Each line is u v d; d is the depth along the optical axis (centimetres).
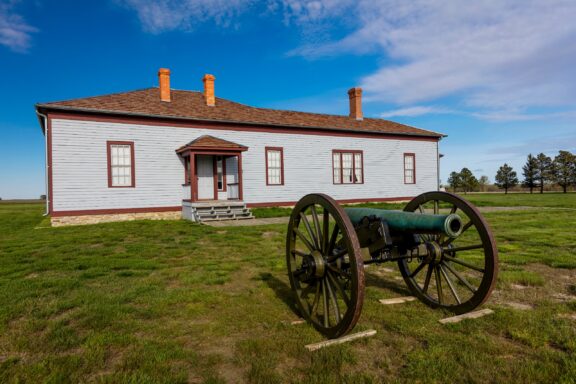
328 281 325
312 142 1798
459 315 349
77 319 359
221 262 617
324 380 238
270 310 382
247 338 311
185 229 1067
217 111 1652
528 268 542
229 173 1588
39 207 2784
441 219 288
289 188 1738
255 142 1658
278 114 1858
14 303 403
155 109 1474
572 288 441
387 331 321
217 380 242
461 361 260
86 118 1312
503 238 814
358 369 256
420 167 2125
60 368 258
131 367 261
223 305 399
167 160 1459
